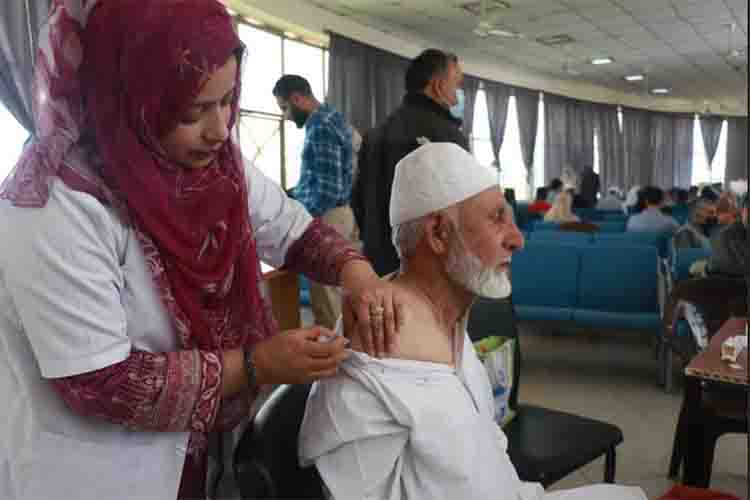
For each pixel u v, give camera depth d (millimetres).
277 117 6648
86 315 734
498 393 1781
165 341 843
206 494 1007
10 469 830
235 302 907
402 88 8711
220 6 775
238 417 946
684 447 2145
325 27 7180
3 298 794
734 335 2016
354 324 944
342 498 875
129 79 734
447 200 944
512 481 987
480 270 953
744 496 2260
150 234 797
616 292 3758
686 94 15008
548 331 4637
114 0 752
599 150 14812
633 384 3559
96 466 837
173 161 801
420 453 871
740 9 7508
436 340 966
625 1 7148
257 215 1068
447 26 8078
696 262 3789
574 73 12031
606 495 1145
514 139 12523
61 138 750
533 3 7160
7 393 820
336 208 3260
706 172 16516
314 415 922
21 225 731
